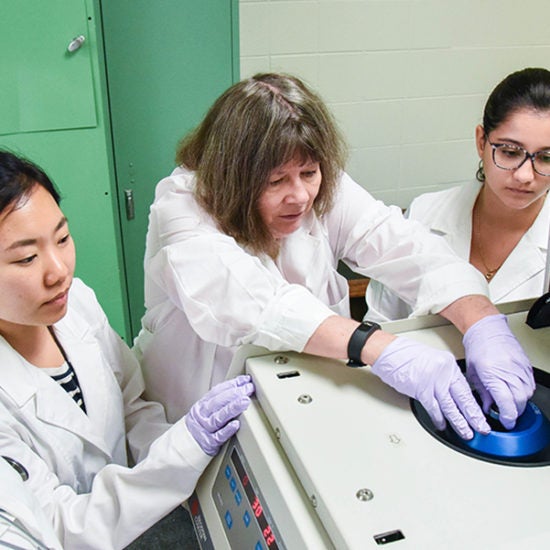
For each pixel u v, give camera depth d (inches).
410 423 27.1
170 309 45.1
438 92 101.7
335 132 41.8
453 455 24.9
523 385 29.8
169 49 82.0
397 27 95.0
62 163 74.6
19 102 70.2
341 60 94.7
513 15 100.4
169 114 85.4
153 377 48.0
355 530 20.7
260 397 30.5
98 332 43.0
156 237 43.6
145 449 39.6
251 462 27.9
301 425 26.6
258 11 88.4
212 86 85.8
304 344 33.1
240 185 39.2
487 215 55.1
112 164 81.7
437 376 28.7
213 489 31.1
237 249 39.2
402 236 46.3
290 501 23.9
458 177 108.3
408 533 20.6
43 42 68.4
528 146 46.0
